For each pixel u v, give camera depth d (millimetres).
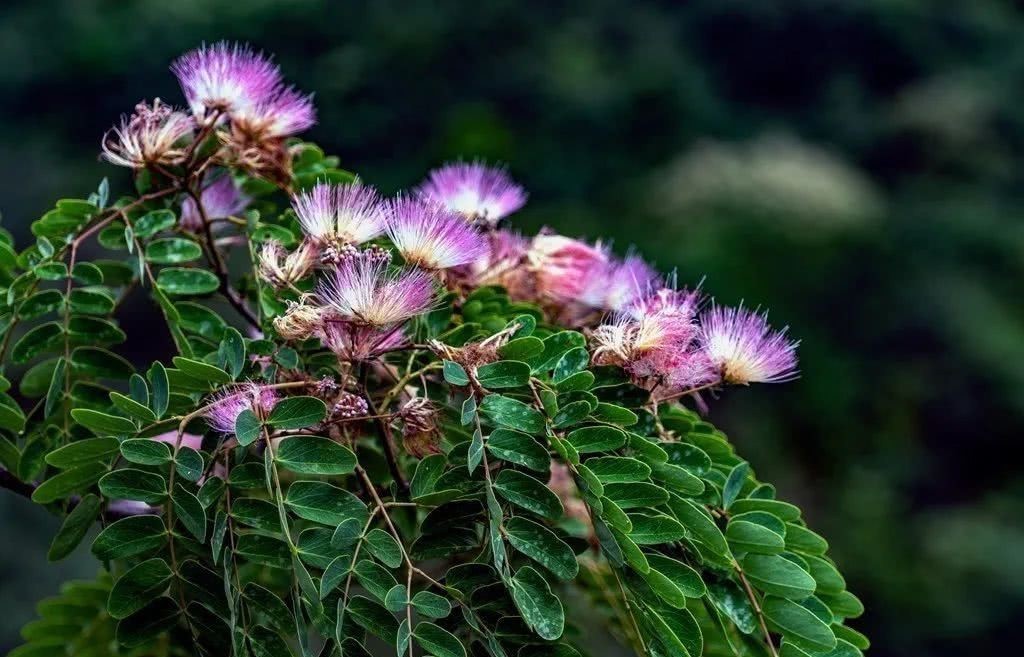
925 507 6012
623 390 862
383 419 835
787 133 7777
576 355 851
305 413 812
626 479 821
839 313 6410
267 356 847
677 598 801
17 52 6531
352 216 858
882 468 6047
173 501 817
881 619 5180
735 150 6859
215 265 928
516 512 819
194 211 940
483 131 6531
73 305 891
